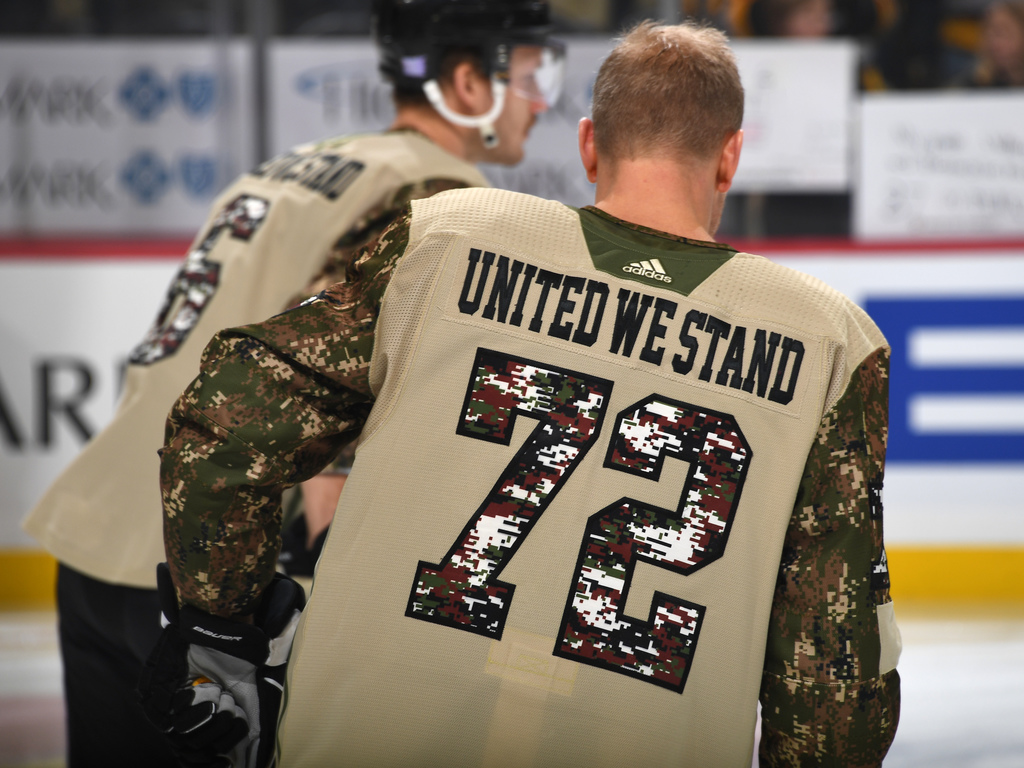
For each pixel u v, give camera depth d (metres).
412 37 1.55
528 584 0.91
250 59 4.25
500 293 0.95
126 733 1.41
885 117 4.25
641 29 1.05
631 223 0.99
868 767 0.96
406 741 0.91
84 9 4.16
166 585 1.05
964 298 4.02
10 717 2.72
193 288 1.45
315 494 1.45
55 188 4.23
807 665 0.94
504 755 0.90
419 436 0.93
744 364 0.94
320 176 1.48
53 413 3.90
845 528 0.94
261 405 0.96
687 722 0.91
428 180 1.48
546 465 0.92
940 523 3.99
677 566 0.91
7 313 3.87
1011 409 4.00
